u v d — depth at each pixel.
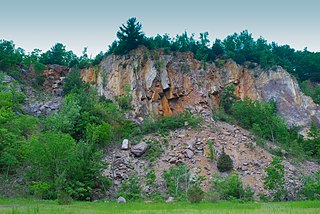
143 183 50.09
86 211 26.44
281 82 88.38
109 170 52.41
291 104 84.50
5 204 31.98
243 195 46.00
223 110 77.62
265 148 63.69
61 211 25.58
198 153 58.50
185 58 85.88
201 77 83.06
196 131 65.19
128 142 59.97
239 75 89.56
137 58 82.00
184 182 49.62
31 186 39.50
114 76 81.12
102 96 76.25
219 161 55.19
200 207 33.41
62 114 61.09
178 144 60.75
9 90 67.00
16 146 43.81
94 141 55.38
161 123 67.81
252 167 56.19
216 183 48.50
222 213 26.56
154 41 89.38
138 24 86.38
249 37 105.50
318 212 27.09
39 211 25.14
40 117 66.19
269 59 94.25
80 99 67.06
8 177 45.94
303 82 98.88
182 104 77.81
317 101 89.19
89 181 44.44
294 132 75.81
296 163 60.59
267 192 49.62
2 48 84.00
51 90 82.56
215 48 96.69
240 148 61.12
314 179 51.66
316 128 75.00
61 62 97.06
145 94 76.69
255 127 69.31
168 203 38.44
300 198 47.88
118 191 47.06
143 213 26.19
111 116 66.44
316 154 68.25
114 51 86.62
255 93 87.44
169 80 79.06
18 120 48.81
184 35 94.38
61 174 41.66
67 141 43.97
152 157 56.91
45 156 42.06
